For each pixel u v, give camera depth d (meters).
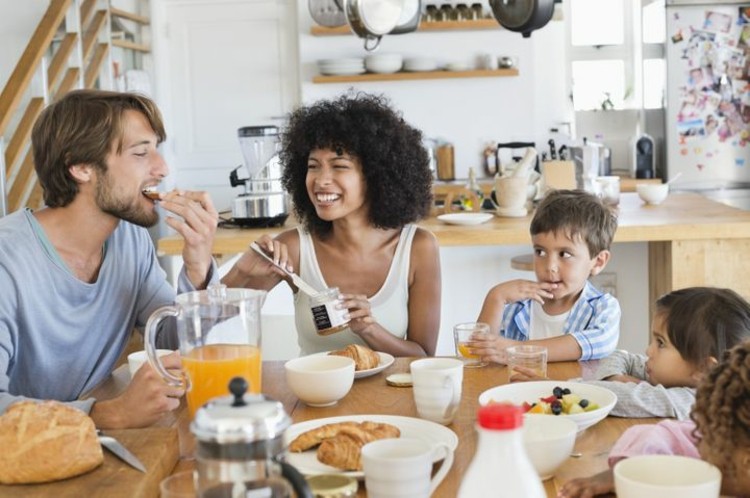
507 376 1.86
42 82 4.15
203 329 1.45
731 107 5.64
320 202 2.26
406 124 2.38
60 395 2.00
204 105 6.16
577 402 1.52
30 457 1.22
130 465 1.29
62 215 1.96
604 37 6.32
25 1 5.10
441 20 5.84
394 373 1.88
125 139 1.92
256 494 0.95
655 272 3.62
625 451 1.28
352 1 2.98
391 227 2.34
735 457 1.10
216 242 3.31
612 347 2.10
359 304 2.11
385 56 5.75
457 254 3.71
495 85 5.95
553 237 2.20
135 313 2.14
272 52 6.10
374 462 1.14
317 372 1.63
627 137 6.33
